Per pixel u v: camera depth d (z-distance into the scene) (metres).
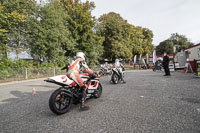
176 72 13.52
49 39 17.30
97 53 26.62
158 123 2.66
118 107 3.72
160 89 5.80
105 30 30.77
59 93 3.33
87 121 2.90
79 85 3.72
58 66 19.16
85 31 23.67
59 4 20.47
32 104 4.41
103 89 6.43
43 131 2.54
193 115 2.97
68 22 22.83
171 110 3.31
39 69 14.62
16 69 12.42
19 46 16.33
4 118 3.27
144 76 11.30
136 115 3.11
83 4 28.66
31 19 15.81
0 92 6.73
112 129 2.50
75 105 4.16
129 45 32.19
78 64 3.75
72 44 20.83
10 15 13.88
